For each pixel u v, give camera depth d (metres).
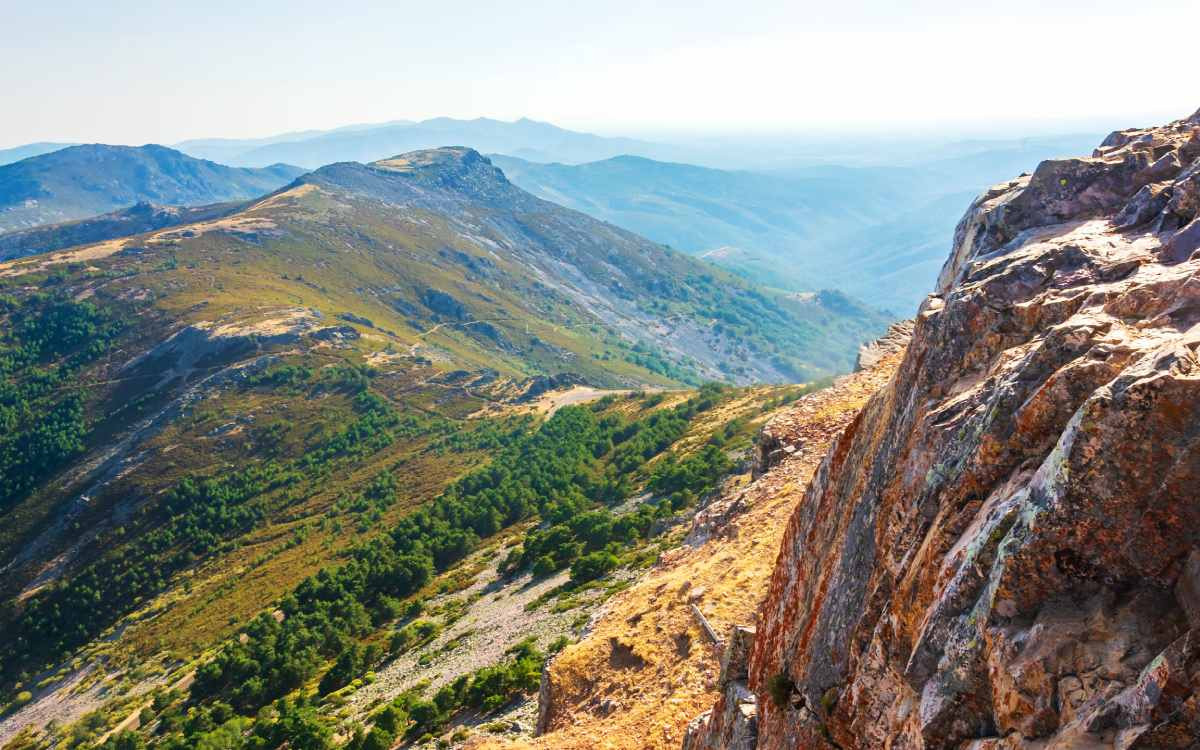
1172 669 7.54
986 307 14.43
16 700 199.75
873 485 14.52
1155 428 8.52
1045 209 21.31
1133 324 11.39
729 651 21.72
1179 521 8.41
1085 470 8.91
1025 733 8.93
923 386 14.54
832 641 14.38
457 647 107.50
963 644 10.09
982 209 29.02
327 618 156.88
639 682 36.78
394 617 157.12
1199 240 13.65
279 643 149.25
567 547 138.75
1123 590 8.83
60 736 161.00
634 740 31.81
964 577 10.34
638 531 136.38
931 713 10.42
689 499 148.25
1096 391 9.09
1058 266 15.17
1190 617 8.11
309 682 137.50
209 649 182.88
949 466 12.07
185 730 130.50
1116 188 20.48
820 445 49.34
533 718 57.75
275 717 117.06
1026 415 10.71
